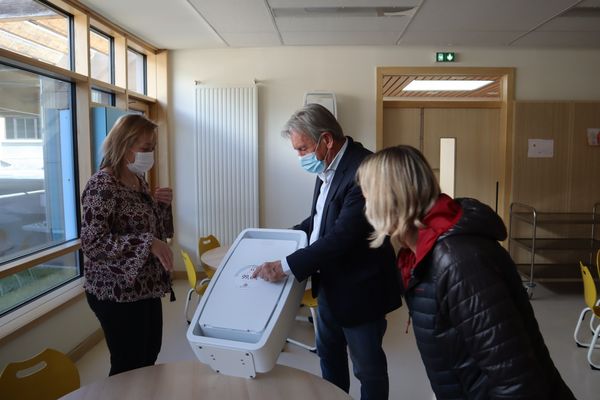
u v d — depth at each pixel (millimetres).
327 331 1859
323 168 1729
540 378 963
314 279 1790
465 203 1110
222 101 4637
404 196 1056
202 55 4652
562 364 2963
